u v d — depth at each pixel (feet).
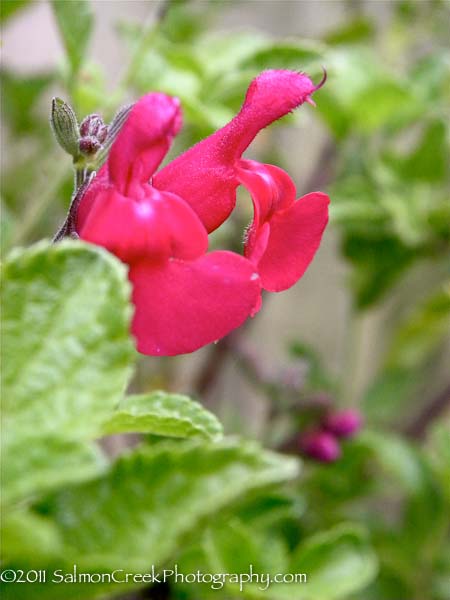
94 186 0.34
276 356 1.18
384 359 0.96
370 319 1.12
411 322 0.86
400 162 0.80
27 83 0.85
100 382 0.24
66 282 0.24
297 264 0.39
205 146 0.37
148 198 0.33
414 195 0.80
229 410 0.85
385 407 0.87
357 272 0.86
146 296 0.32
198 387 0.78
